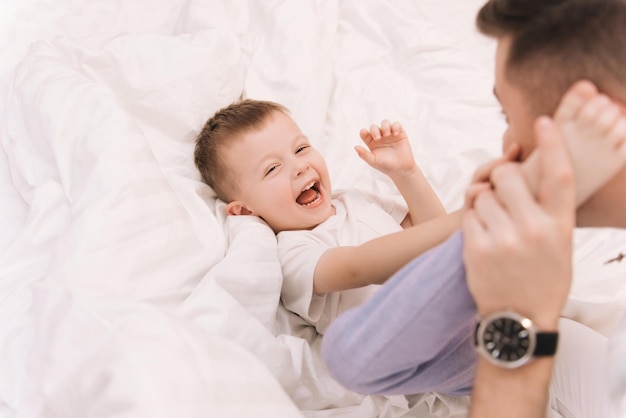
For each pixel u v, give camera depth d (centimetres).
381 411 92
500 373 50
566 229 43
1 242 107
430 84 142
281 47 136
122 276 82
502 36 50
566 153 42
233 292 90
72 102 100
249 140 113
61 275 79
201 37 126
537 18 47
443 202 123
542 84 47
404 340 53
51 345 65
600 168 43
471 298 51
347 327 57
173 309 85
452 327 53
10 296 90
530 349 47
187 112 121
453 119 135
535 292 45
